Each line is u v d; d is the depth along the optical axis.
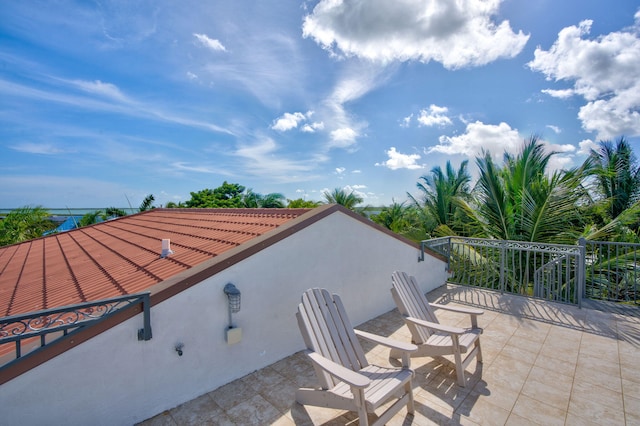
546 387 3.31
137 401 2.83
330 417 2.91
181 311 3.10
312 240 4.45
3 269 6.57
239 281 3.58
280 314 4.04
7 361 2.21
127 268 4.49
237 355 3.57
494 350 4.15
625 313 5.23
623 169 11.31
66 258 6.55
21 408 2.26
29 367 2.27
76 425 2.50
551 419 2.81
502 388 3.30
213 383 3.36
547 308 5.62
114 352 2.69
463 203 10.95
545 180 9.01
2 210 17.17
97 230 10.85
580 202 9.43
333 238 4.77
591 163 9.09
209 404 3.12
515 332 4.69
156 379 2.94
